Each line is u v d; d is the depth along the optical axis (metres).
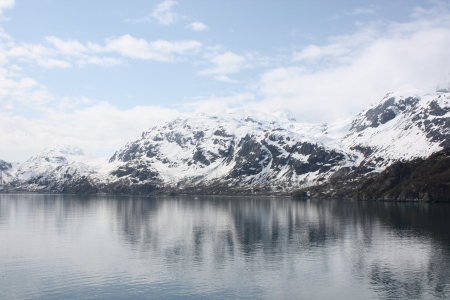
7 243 148.00
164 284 98.06
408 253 129.62
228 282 99.56
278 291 93.06
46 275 105.44
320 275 105.12
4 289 94.38
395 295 90.25
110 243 148.12
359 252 131.50
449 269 110.06
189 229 186.25
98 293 91.69
